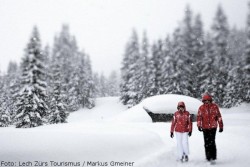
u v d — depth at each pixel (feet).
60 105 105.29
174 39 157.38
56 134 22.38
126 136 24.84
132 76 183.11
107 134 23.99
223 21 175.63
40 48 104.47
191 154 28.71
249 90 138.31
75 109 187.83
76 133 23.03
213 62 155.02
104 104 199.11
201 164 23.73
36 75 98.94
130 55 195.42
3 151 19.16
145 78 170.71
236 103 141.90
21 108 94.99
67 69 210.38
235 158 25.89
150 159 22.40
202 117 25.76
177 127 25.86
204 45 169.78
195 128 51.37
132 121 69.51
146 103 77.82
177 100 77.05
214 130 25.27
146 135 27.53
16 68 212.64
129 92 177.17
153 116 74.79
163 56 162.20
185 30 176.55
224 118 71.26
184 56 156.15
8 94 160.15
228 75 148.36
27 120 91.71
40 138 21.34
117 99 207.10
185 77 148.56
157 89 160.86
